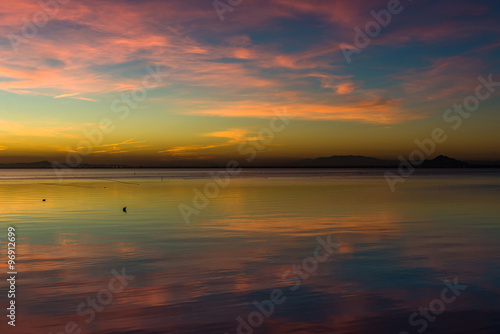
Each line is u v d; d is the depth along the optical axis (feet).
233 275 38.04
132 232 61.93
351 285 34.91
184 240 55.36
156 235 59.31
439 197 128.36
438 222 71.67
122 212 89.04
